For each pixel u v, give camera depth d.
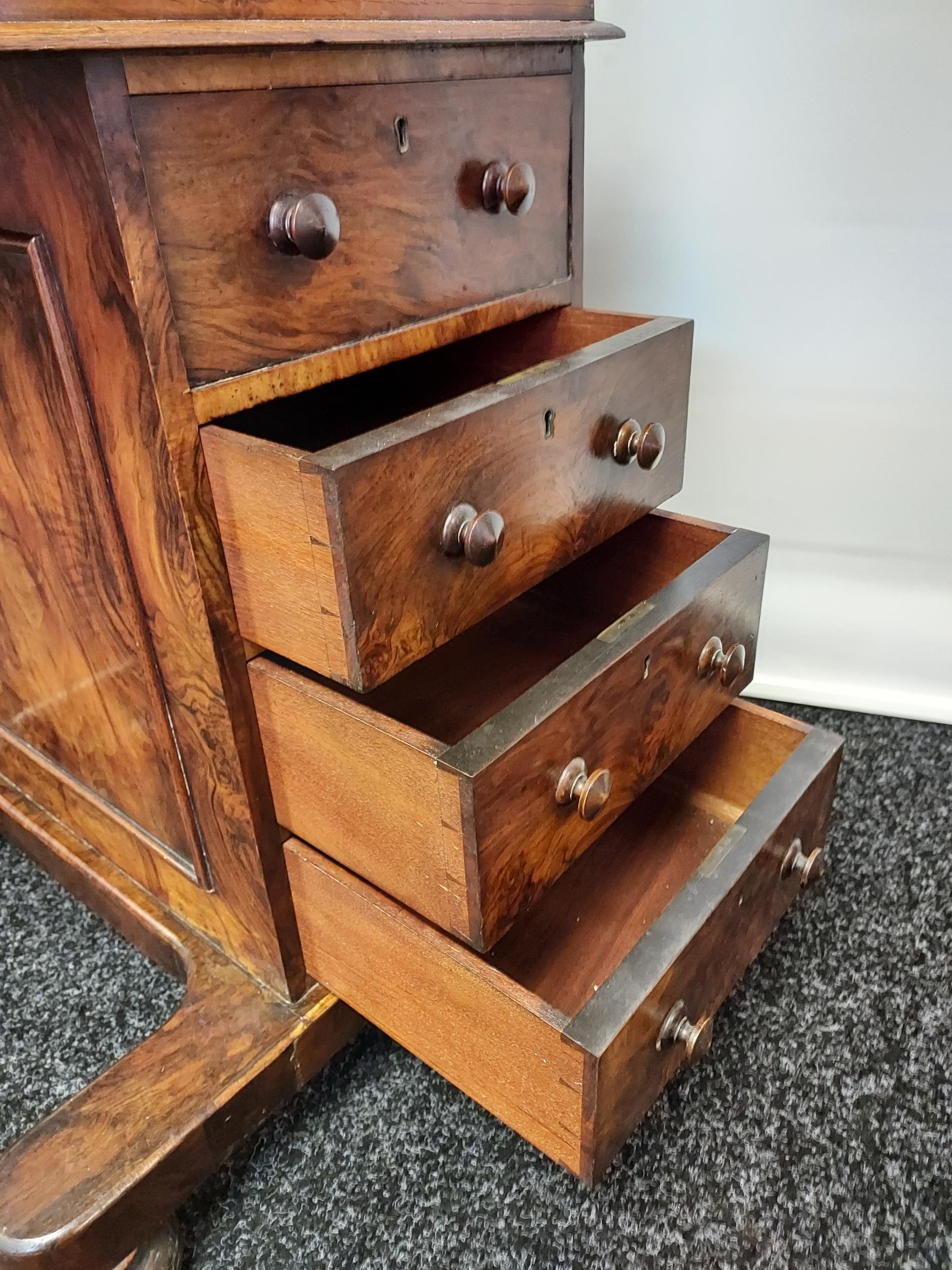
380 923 0.70
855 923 0.99
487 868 0.61
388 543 0.56
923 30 0.95
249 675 0.66
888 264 1.08
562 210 0.81
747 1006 0.90
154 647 0.68
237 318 0.56
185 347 0.54
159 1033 0.78
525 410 0.63
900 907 1.00
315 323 0.61
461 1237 0.73
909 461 1.17
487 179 0.70
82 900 1.01
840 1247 0.71
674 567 0.93
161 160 0.49
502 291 0.77
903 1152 0.78
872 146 1.02
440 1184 0.77
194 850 0.79
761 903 0.78
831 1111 0.81
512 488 0.65
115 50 0.44
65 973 0.96
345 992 0.79
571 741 0.65
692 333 0.80
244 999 0.81
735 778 0.97
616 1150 0.67
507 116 0.71
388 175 0.63
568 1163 0.66
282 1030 0.78
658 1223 0.73
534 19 0.71
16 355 0.61
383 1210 0.75
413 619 0.60
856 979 0.93
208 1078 0.73
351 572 0.54
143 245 0.50
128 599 0.66
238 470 0.55
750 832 0.75
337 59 0.56
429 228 0.68
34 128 0.49
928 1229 0.72
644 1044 0.64
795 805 0.78
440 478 0.58
